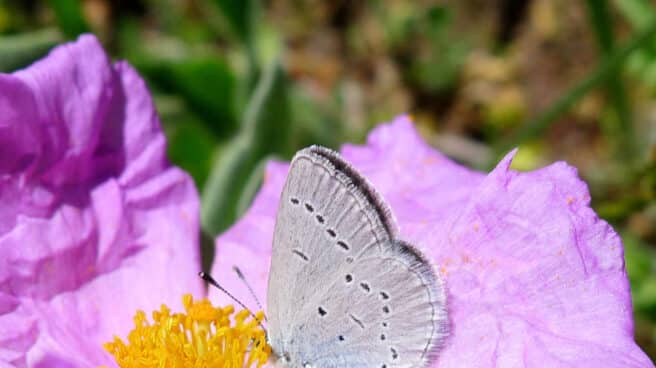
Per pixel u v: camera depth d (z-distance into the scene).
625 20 0.21
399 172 0.15
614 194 0.19
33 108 0.14
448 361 0.14
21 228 0.14
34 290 0.14
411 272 0.14
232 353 0.14
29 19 0.21
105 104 0.15
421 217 0.15
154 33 0.22
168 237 0.15
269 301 0.14
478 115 0.21
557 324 0.14
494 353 0.14
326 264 0.14
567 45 0.22
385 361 0.14
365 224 0.13
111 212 0.15
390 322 0.14
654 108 0.20
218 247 0.15
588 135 0.20
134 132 0.15
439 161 0.15
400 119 0.16
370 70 0.22
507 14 0.22
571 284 0.14
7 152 0.14
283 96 0.17
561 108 0.17
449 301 0.14
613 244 0.14
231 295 0.15
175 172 0.15
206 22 0.22
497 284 0.14
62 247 0.15
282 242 0.14
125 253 0.15
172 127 0.19
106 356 0.15
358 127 0.21
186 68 0.19
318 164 0.13
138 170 0.15
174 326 0.14
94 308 0.15
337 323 0.14
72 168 0.15
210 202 0.17
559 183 0.14
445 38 0.22
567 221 0.14
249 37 0.18
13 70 0.16
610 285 0.14
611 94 0.18
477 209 0.14
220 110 0.19
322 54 0.23
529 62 0.22
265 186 0.16
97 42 0.15
